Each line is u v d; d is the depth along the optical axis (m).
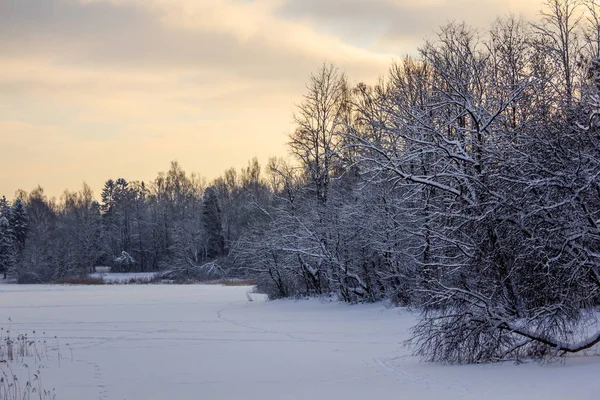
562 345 14.73
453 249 18.53
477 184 15.94
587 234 13.94
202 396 12.92
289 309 37.12
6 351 19.89
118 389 13.88
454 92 18.62
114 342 22.62
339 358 17.95
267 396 12.66
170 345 21.69
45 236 101.25
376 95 32.62
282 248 40.88
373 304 35.84
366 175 28.06
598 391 10.80
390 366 15.93
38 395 13.27
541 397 10.85
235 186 117.50
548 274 14.10
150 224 110.19
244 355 19.02
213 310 37.25
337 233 38.16
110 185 146.25
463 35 27.47
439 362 16.05
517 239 15.46
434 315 16.75
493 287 15.92
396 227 31.05
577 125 14.03
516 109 17.69
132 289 66.19
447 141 16.84
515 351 15.99
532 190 14.78
